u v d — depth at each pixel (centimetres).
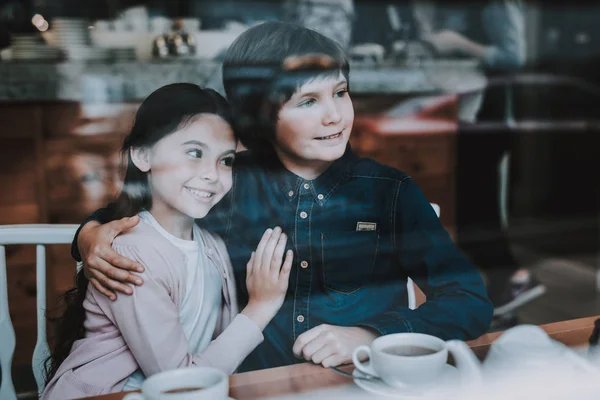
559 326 86
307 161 108
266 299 105
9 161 164
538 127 244
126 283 89
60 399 86
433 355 67
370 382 71
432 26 197
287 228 107
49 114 165
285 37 109
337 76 111
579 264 224
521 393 68
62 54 163
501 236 212
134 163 100
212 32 168
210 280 99
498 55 209
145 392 61
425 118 191
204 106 103
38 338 102
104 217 100
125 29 168
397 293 110
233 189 105
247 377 73
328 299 107
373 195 111
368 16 185
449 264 105
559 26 244
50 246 150
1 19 162
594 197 265
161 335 88
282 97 107
